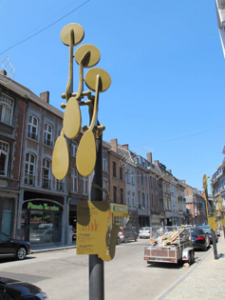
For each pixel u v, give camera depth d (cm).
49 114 2161
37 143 1983
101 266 244
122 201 3278
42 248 1767
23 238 1750
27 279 762
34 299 322
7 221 1638
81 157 230
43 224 1939
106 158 3041
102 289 239
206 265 937
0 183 1617
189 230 1137
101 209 242
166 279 766
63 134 246
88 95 258
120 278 788
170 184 5578
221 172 4475
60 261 1134
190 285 632
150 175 4438
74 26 283
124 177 3456
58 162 239
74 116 240
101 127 268
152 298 578
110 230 244
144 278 784
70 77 266
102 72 270
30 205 1808
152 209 4275
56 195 2075
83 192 2436
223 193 4397
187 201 7700
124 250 1623
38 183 1936
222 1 631
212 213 1139
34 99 1977
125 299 574
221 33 658
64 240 2086
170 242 982
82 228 240
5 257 1116
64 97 264
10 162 1714
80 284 704
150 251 970
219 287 606
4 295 327
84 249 236
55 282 727
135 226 3519
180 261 1049
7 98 1784
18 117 1834
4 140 1695
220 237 2583
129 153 3769
